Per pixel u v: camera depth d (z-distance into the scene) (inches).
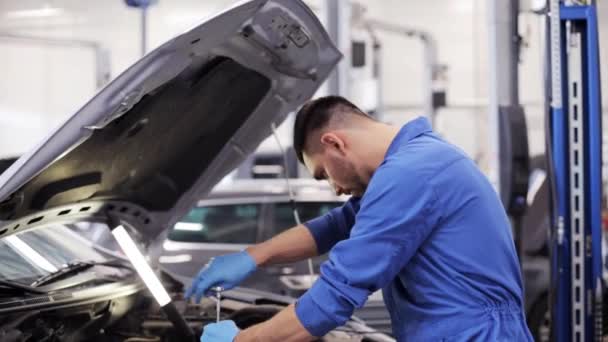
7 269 113.3
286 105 124.5
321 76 122.1
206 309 140.0
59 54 642.8
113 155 109.8
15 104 649.0
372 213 91.7
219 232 250.2
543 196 258.8
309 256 116.7
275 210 253.6
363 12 379.6
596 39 163.3
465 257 94.2
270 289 235.6
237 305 142.6
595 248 165.2
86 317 113.7
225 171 129.0
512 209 249.4
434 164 93.3
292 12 106.4
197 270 243.8
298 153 103.3
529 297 256.4
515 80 263.7
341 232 117.6
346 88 358.9
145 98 102.0
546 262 257.0
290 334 91.7
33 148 89.7
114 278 122.8
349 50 358.0
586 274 166.1
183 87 106.3
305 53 115.1
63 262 123.6
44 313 107.0
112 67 619.2
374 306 224.1
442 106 474.6
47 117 646.5
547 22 166.4
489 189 97.9
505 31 263.4
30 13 642.8
